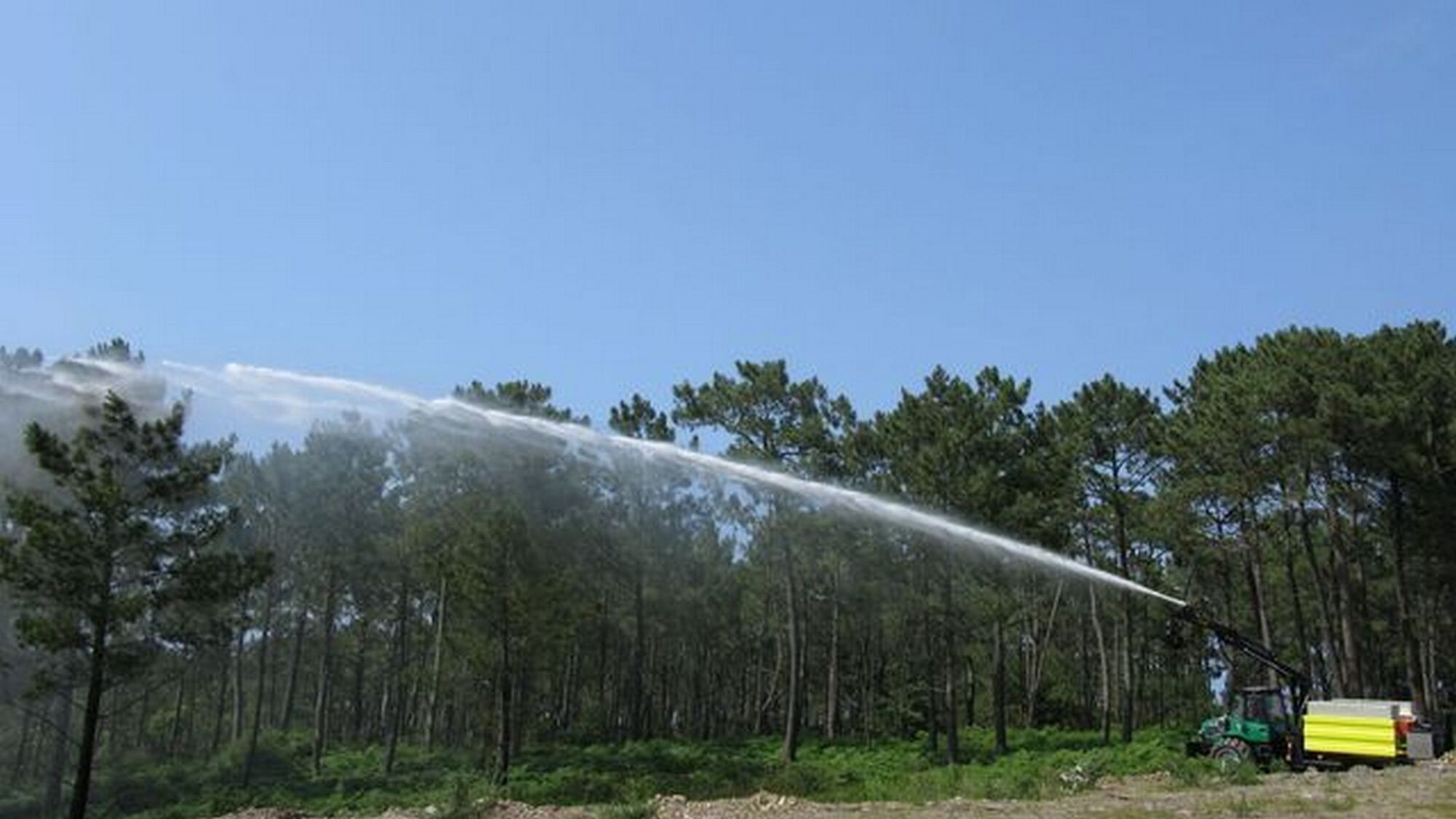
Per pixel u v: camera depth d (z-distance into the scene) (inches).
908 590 1879.9
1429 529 1701.5
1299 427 1585.9
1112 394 2036.2
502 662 1550.2
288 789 1713.8
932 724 1945.1
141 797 1740.9
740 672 3075.8
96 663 1058.1
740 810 884.6
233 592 1107.9
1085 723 2492.6
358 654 2433.6
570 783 1456.7
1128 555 2165.4
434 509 1651.1
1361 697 1727.4
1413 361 1636.3
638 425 1920.5
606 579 2139.5
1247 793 887.7
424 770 1892.2
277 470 1932.8
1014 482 1744.6
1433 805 770.2
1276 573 2209.6
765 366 1781.5
